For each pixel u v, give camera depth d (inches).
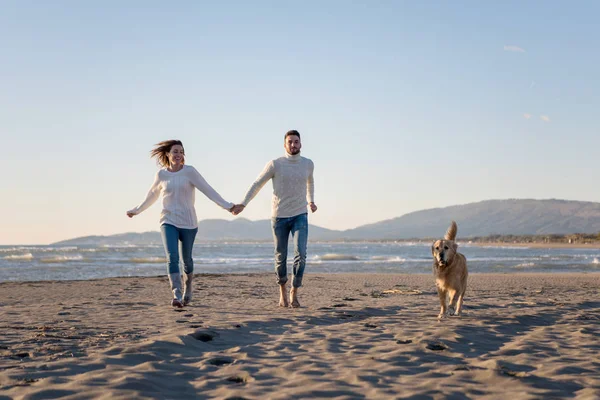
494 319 248.5
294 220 290.7
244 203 281.3
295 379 137.8
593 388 132.2
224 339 192.1
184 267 296.5
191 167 286.4
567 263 1186.0
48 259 1146.7
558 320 253.8
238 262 1159.0
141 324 224.4
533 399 122.7
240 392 125.2
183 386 130.9
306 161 291.7
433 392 127.3
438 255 261.1
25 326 219.6
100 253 1786.4
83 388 125.2
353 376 140.4
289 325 226.4
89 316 252.5
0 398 117.3
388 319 249.0
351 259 1370.6
